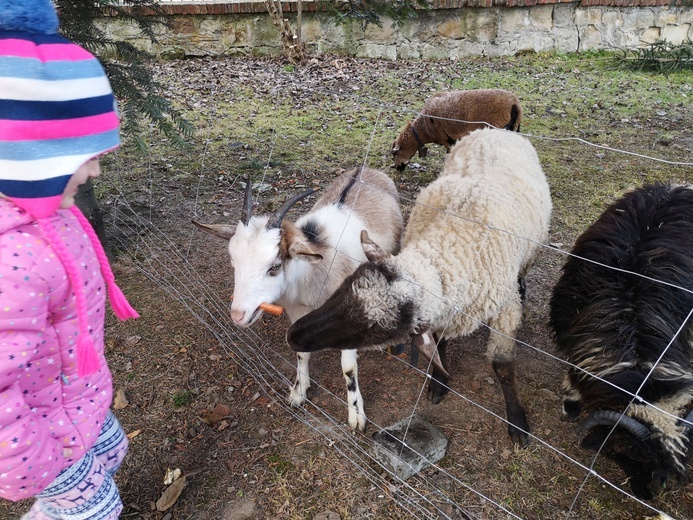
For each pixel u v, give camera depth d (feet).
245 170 18.86
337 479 8.11
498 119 17.39
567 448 8.57
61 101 4.06
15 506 7.88
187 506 7.77
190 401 9.62
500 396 9.73
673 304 7.43
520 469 8.23
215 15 33.14
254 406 9.53
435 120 18.44
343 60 33.30
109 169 18.80
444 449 8.51
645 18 35.22
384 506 7.68
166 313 11.89
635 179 18.08
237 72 30.91
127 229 15.19
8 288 4.21
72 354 5.07
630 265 7.98
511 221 8.77
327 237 9.20
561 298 9.03
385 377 10.26
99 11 11.67
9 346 4.27
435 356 7.62
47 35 4.20
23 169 4.06
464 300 8.15
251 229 8.13
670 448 6.52
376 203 11.02
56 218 4.82
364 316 7.39
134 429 9.02
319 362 10.68
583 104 26.32
